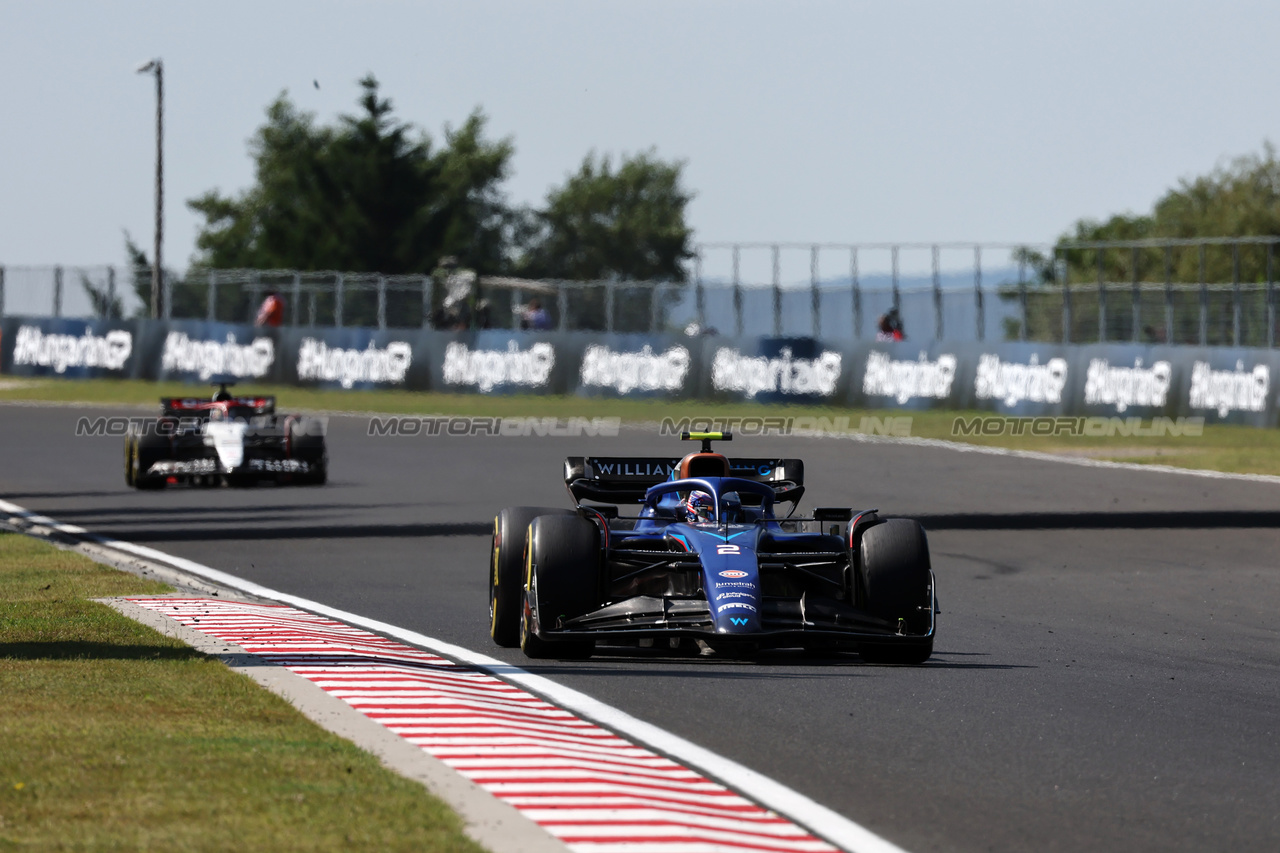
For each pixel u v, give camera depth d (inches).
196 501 2583.7
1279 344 4817.9
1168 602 1673.2
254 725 922.1
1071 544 2156.7
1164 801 829.8
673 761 887.7
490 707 1006.4
